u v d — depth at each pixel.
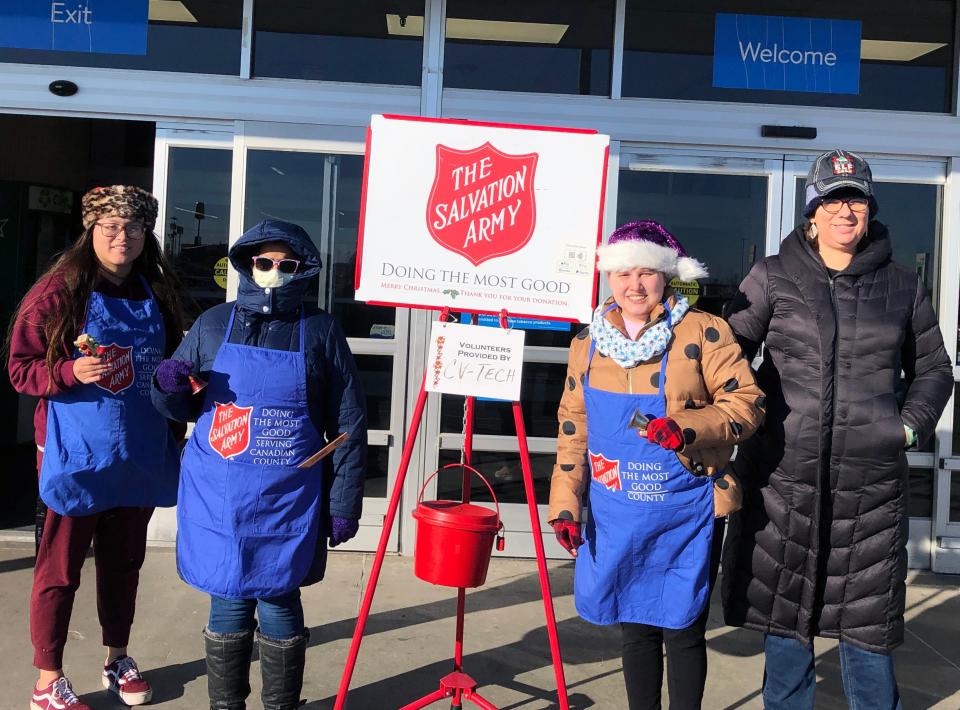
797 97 4.75
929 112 4.77
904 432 2.52
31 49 4.58
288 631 2.62
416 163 2.70
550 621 2.62
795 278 2.64
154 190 4.61
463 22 4.67
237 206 4.60
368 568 4.41
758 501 2.68
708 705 3.15
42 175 7.30
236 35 4.61
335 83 4.61
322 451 2.54
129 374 2.83
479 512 2.69
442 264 2.70
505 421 4.68
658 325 2.51
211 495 2.50
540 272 2.69
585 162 2.68
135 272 2.98
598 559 2.55
